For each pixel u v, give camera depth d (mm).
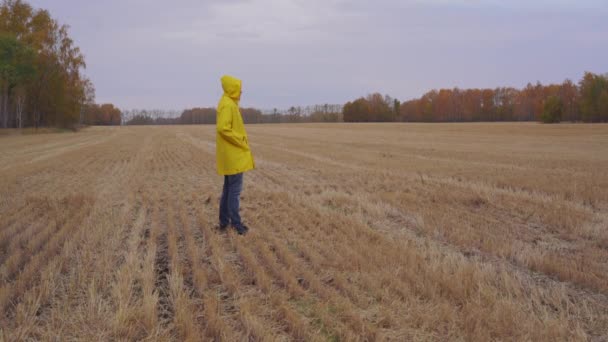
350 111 107562
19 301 3553
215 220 6613
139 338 3037
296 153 21734
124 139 38938
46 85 52250
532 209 7492
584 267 4449
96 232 5586
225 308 3514
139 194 9125
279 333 3107
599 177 11891
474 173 13039
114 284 3811
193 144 31203
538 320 3262
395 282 3930
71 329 3111
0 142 31875
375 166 15352
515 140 35875
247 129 65938
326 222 6406
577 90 82188
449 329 3117
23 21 49156
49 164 15820
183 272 4250
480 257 4934
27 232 5531
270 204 8016
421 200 8406
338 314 3371
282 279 4051
